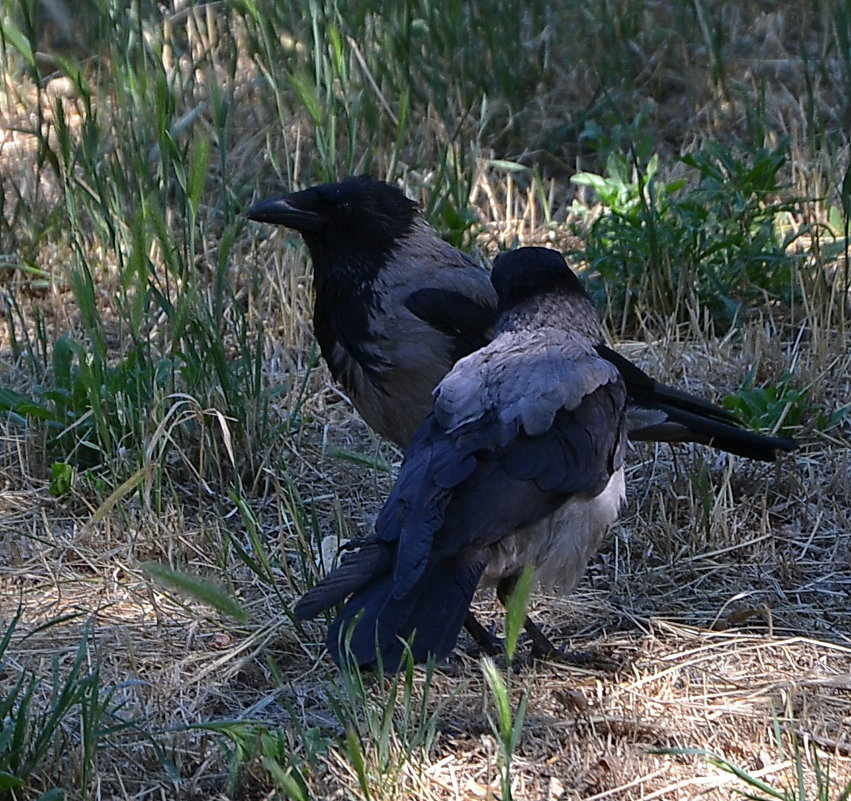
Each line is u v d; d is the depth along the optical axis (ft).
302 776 23.58
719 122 51.83
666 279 41.37
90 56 53.52
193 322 35.45
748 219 42.37
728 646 28.35
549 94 53.78
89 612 29.66
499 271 29.27
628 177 45.32
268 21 45.83
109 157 45.27
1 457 35.83
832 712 25.84
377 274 33.60
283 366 40.32
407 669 23.25
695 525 31.96
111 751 24.61
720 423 31.50
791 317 41.06
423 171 48.32
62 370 36.63
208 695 26.76
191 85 51.24
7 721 25.27
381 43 50.72
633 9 56.13
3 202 46.03
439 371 33.35
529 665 27.89
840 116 50.78
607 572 31.32
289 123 50.08
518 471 25.84
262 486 35.06
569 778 24.21
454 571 25.22
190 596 26.89
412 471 25.59
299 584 30.63
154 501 34.01
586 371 27.14
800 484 33.86
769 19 57.47
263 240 45.80
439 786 23.89
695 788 23.71
